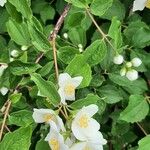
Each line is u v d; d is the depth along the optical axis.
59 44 0.28
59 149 0.24
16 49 0.30
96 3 0.26
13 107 0.28
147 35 0.30
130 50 0.30
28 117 0.26
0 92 0.29
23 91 0.29
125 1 0.32
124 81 0.29
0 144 0.22
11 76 0.26
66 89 0.25
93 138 0.24
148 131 0.32
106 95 0.29
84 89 0.29
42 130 0.29
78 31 0.29
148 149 0.27
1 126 0.26
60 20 0.28
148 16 0.32
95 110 0.25
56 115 0.24
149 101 0.29
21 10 0.25
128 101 0.30
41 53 0.27
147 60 0.30
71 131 0.24
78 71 0.25
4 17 0.31
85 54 0.26
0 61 0.28
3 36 0.32
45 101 0.26
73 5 0.28
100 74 0.29
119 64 0.29
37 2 0.32
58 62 0.27
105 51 0.26
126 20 0.32
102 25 0.31
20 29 0.28
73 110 0.25
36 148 0.26
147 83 0.31
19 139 0.22
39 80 0.24
